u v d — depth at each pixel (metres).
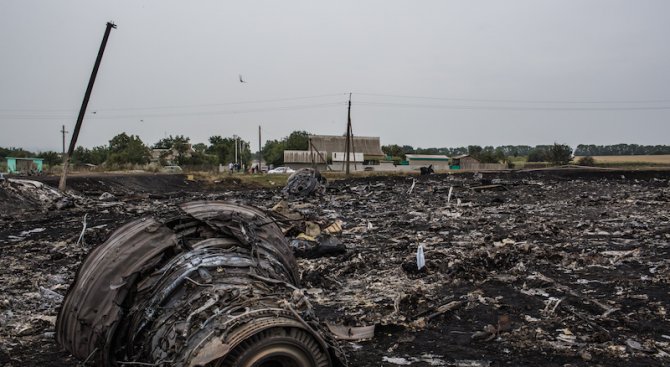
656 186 33.22
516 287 9.13
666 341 6.43
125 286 3.95
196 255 4.14
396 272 10.40
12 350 6.49
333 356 3.32
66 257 12.52
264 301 3.45
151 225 4.27
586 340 6.48
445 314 7.63
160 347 3.48
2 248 13.89
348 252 12.23
